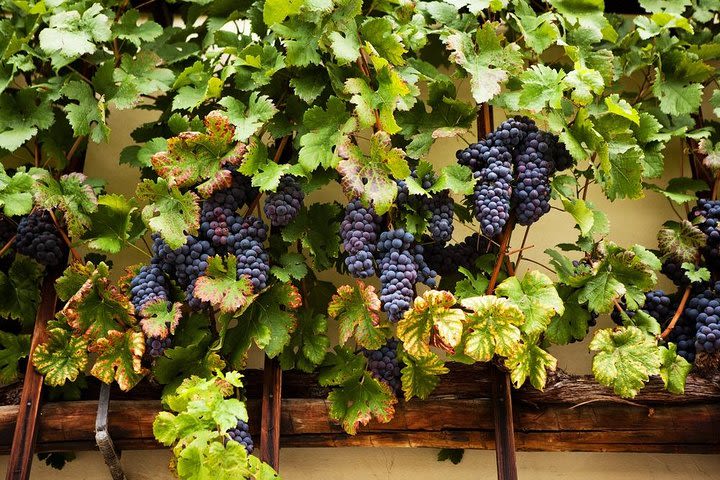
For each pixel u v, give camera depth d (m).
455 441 2.57
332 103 2.46
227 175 2.44
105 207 2.58
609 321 2.87
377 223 2.45
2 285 2.66
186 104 2.56
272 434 2.48
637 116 2.53
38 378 2.54
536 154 2.50
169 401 2.23
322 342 2.52
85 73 2.75
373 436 2.56
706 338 2.53
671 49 2.82
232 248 2.45
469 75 2.80
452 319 2.34
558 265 2.60
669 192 2.81
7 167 2.79
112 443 2.53
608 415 2.57
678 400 2.56
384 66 2.44
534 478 2.78
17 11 2.73
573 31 2.72
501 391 2.54
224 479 2.17
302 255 2.57
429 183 2.46
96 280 2.47
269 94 2.60
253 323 2.49
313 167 2.44
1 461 2.76
